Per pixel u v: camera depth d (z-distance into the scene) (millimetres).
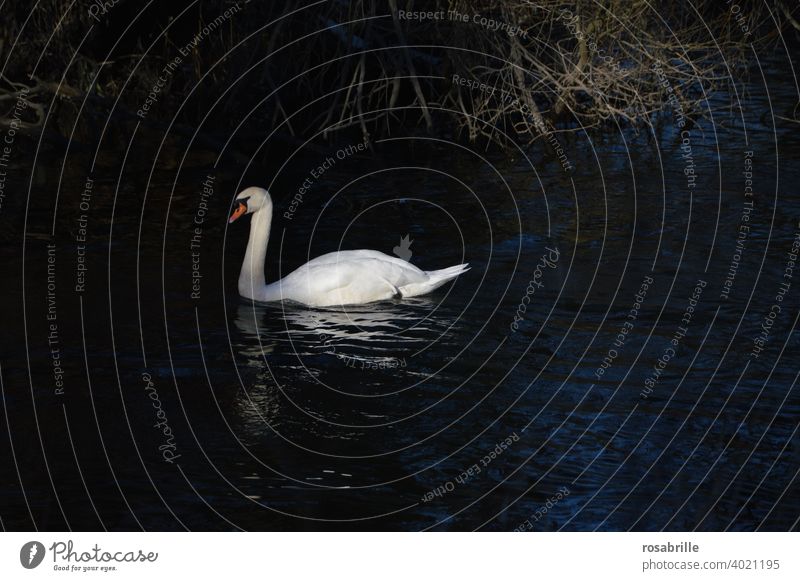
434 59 20719
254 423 8523
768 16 23453
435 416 8664
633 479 7750
